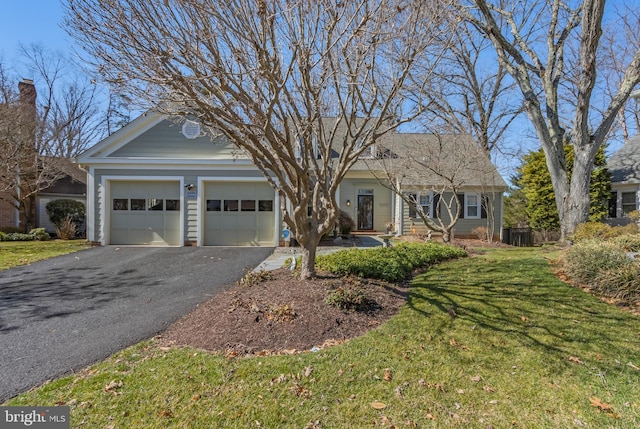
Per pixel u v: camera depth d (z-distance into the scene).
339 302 4.41
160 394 2.71
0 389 2.83
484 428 2.38
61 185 18.67
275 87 3.55
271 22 3.41
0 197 15.16
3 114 13.15
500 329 3.97
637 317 4.26
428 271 7.00
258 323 3.94
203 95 3.78
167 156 11.46
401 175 11.25
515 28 11.73
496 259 8.10
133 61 3.16
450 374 3.04
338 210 5.24
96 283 6.51
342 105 4.83
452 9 5.52
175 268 7.82
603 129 9.51
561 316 4.32
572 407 2.60
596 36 9.20
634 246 6.38
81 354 3.48
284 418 2.46
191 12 3.13
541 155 15.34
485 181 13.88
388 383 2.90
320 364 3.16
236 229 11.56
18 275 7.21
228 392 2.74
